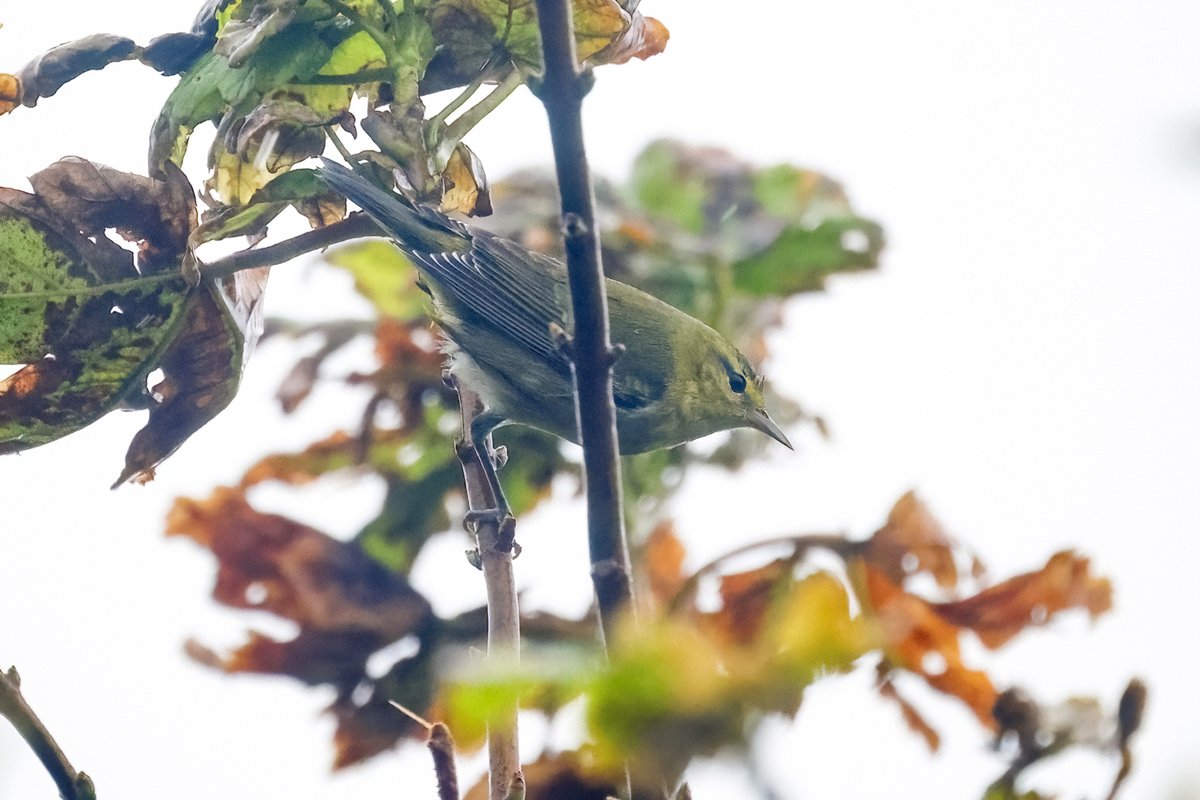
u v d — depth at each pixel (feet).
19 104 23.35
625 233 26.81
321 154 24.25
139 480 24.35
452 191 25.03
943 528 18.71
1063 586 17.40
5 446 23.50
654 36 26.94
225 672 21.47
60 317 23.48
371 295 28.14
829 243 26.81
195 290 23.89
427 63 24.40
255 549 21.84
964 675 15.83
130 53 23.76
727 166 27.43
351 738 21.08
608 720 7.28
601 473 14.97
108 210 23.58
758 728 7.29
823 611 7.72
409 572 25.45
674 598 18.44
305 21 23.53
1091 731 14.15
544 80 14.88
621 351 15.29
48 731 15.89
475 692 7.55
